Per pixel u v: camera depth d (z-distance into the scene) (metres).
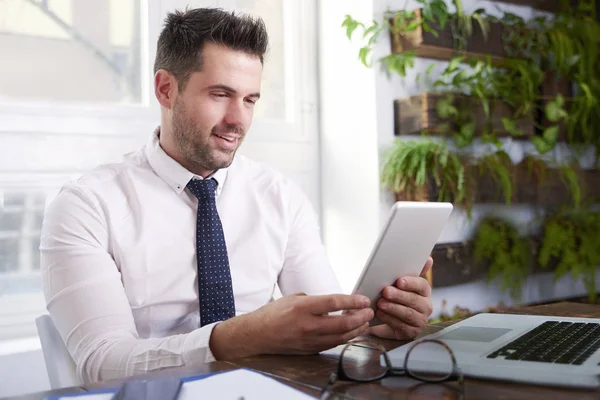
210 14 1.33
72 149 1.93
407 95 2.34
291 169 2.42
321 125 2.49
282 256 1.51
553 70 2.62
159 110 2.11
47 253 1.22
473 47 2.38
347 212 2.38
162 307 1.33
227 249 1.44
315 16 2.48
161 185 1.38
